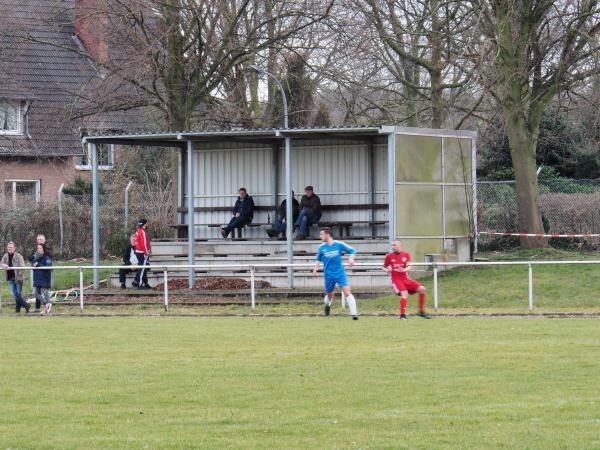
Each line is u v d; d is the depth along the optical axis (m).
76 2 132.25
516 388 40.44
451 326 61.41
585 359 47.06
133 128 131.25
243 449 31.45
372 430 33.75
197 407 38.06
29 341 57.31
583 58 90.06
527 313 68.94
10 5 127.19
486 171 124.88
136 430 34.41
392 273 67.44
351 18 100.31
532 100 93.44
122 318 71.38
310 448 31.39
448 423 34.59
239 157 100.06
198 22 99.12
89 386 42.50
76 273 99.31
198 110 114.12
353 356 49.22
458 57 91.75
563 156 123.75
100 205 114.31
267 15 100.88
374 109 119.06
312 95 125.88
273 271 89.44
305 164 97.19
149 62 97.62
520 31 90.69
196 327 63.41
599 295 74.88
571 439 32.06
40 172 139.50
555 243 100.50
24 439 33.25
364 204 94.75
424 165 89.25
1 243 110.31
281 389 41.06
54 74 140.38
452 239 91.50
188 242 92.94
